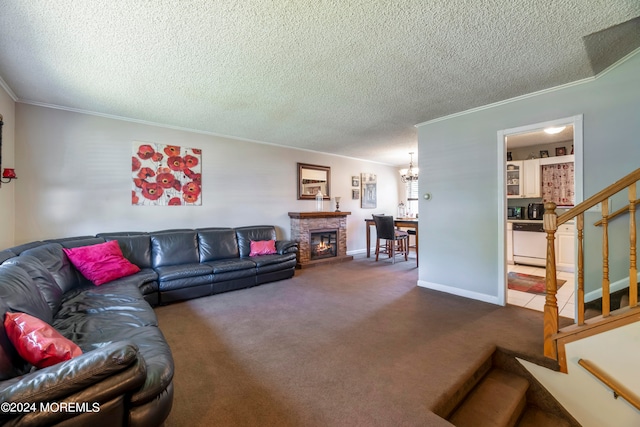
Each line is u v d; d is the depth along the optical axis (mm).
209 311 3051
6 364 1079
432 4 1602
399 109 3363
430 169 3812
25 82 2586
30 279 1720
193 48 2043
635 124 2289
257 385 1763
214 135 4477
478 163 3336
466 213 3463
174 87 2719
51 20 1704
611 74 2408
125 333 1711
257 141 4977
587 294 2482
